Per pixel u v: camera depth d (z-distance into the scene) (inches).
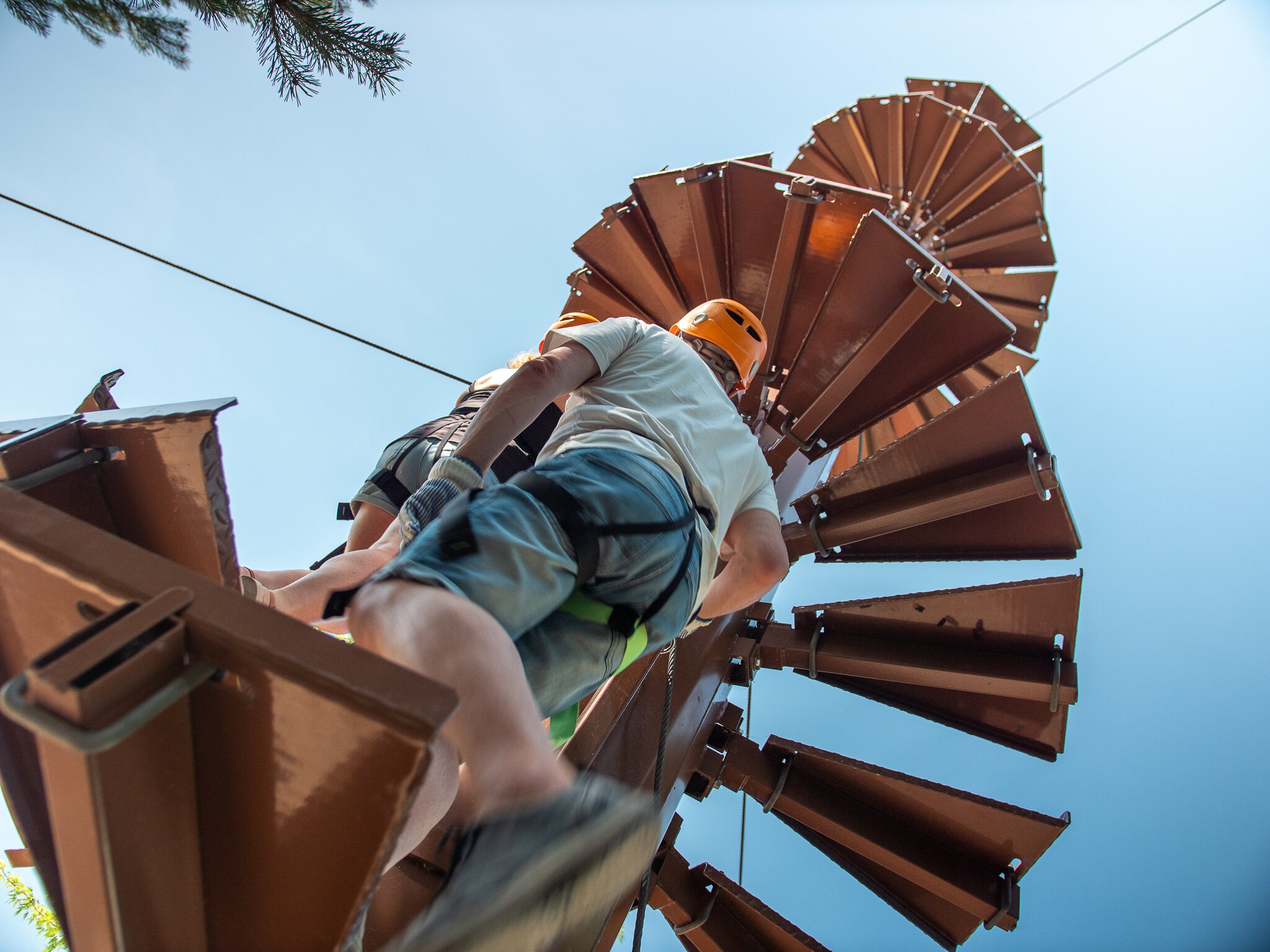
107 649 35.2
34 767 47.0
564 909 37.8
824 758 144.6
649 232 195.0
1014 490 136.1
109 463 66.6
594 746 94.3
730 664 152.4
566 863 35.4
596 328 73.7
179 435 63.1
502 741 40.2
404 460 106.7
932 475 142.6
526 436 114.0
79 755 35.0
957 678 145.5
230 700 39.7
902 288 144.9
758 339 118.3
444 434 107.6
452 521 53.6
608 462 60.4
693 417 72.8
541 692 57.6
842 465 278.4
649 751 101.3
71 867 40.8
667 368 75.4
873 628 152.9
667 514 60.9
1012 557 149.3
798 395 163.5
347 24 111.8
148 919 44.6
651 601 60.8
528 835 35.4
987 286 280.7
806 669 155.3
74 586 40.6
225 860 44.9
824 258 162.6
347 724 36.8
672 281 197.6
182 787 42.3
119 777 38.1
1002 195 273.3
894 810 146.5
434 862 80.0
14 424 67.3
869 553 156.7
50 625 43.9
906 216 277.9
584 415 67.6
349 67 114.4
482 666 42.9
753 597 81.4
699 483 67.8
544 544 53.8
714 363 114.0
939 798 138.0
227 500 66.4
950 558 152.8
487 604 50.4
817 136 287.7
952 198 277.6
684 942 167.9
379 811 38.4
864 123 280.7
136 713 35.7
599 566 57.1
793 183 159.0
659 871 148.3
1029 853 138.6
